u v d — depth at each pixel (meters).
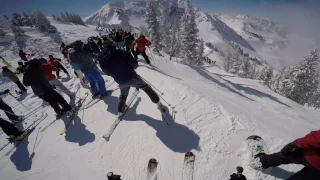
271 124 4.52
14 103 8.86
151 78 6.63
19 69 10.36
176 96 4.95
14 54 37.88
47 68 6.30
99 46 12.96
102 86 5.61
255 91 15.36
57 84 6.47
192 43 27.61
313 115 12.02
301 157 2.26
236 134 3.57
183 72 14.34
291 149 2.33
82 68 5.32
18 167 3.92
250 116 4.68
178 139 3.64
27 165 3.90
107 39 4.07
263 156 2.79
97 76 5.50
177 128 3.88
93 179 3.28
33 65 4.86
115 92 5.82
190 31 27.30
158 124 4.09
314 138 2.06
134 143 3.78
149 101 4.94
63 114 5.35
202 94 5.04
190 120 4.05
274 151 3.15
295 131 4.53
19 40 46.22
